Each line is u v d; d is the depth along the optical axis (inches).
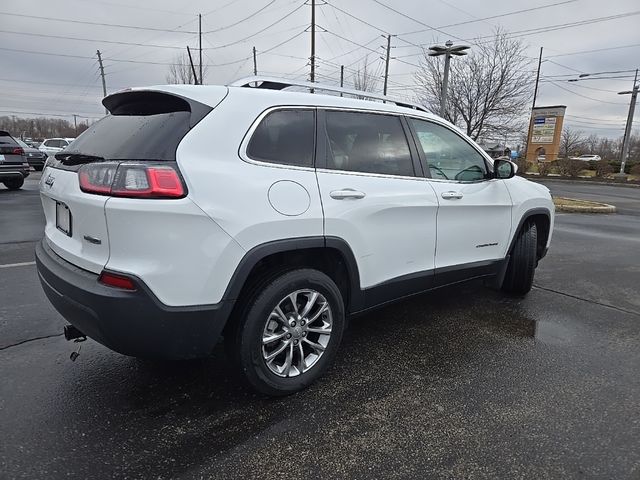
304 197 103.6
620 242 321.1
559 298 186.1
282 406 104.7
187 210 86.7
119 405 103.3
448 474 83.4
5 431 92.7
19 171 517.7
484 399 108.7
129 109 111.0
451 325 154.9
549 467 85.4
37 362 121.8
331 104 116.6
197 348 94.0
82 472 81.8
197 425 96.7
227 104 98.6
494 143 1076.5
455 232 144.0
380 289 124.5
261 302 99.5
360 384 115.0
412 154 133.3
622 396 110.5
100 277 87.7
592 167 1244.5
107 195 86.6
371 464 86.0
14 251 243.0
